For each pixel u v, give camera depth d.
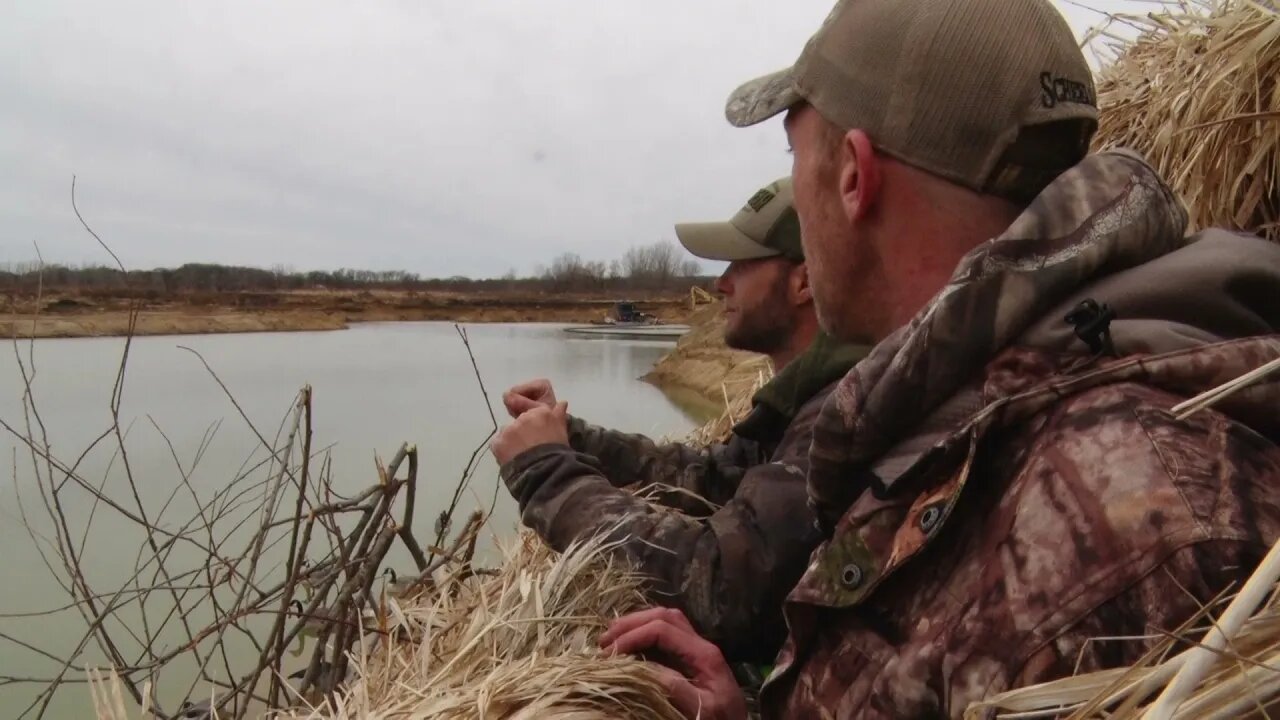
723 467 2.63
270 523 2.53
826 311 1.32
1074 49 1.19
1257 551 0.78
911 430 1.07
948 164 1.15
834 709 1.05
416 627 1.94
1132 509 0.83
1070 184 1.04
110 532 4.65
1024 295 0.99
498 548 2.54
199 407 8.56
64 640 3.57
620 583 1.85
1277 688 0.73
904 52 1.16
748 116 1.47
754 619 1.78
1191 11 2.26
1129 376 0.92
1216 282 0.98
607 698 1.47
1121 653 0.81
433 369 14.81
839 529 1.11
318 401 9.28
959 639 0.93
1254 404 0.89
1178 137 2.12
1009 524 0.93
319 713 1.63
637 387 14.99
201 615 3.80
